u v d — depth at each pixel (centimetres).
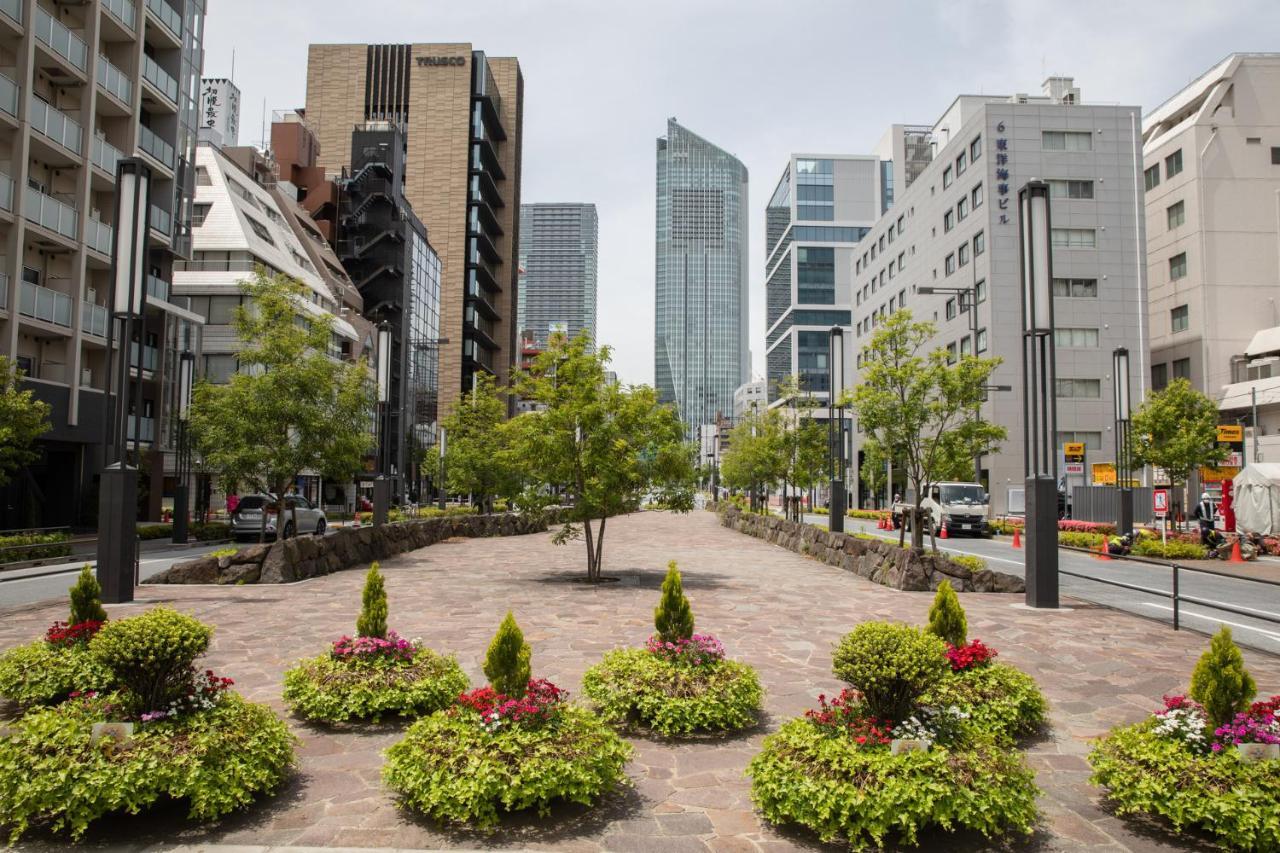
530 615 1104
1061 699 689
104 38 3008
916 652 441
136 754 421
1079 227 4897
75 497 2920
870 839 414
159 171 3244
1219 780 412
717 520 4975
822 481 3200
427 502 6188
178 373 3444
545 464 1548
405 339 6762
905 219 6469
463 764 440
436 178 8881
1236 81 5253
